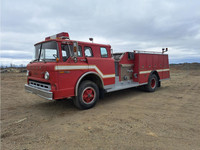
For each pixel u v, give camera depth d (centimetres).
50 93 368
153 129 301
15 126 332
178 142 250
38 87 448
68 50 420
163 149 230
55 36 466
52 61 405
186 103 500
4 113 429
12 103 546
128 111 424
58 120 367
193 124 325
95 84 474
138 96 631
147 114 394
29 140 266
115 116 383
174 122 337
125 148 233
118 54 657
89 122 346
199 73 1945
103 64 501
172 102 516
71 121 357
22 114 418
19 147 243
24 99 611
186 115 382
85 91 447
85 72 444
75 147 239
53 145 247
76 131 299
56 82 377
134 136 272
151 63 723
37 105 515
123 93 705
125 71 631
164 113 400
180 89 779
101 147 238
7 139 271
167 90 761
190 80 1170
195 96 605
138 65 649
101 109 451
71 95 412
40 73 425
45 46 437
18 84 1096
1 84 1092
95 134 284
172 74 1834
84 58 449
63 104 520
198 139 260
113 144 246
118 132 290
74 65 416
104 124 331
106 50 526
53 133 293
